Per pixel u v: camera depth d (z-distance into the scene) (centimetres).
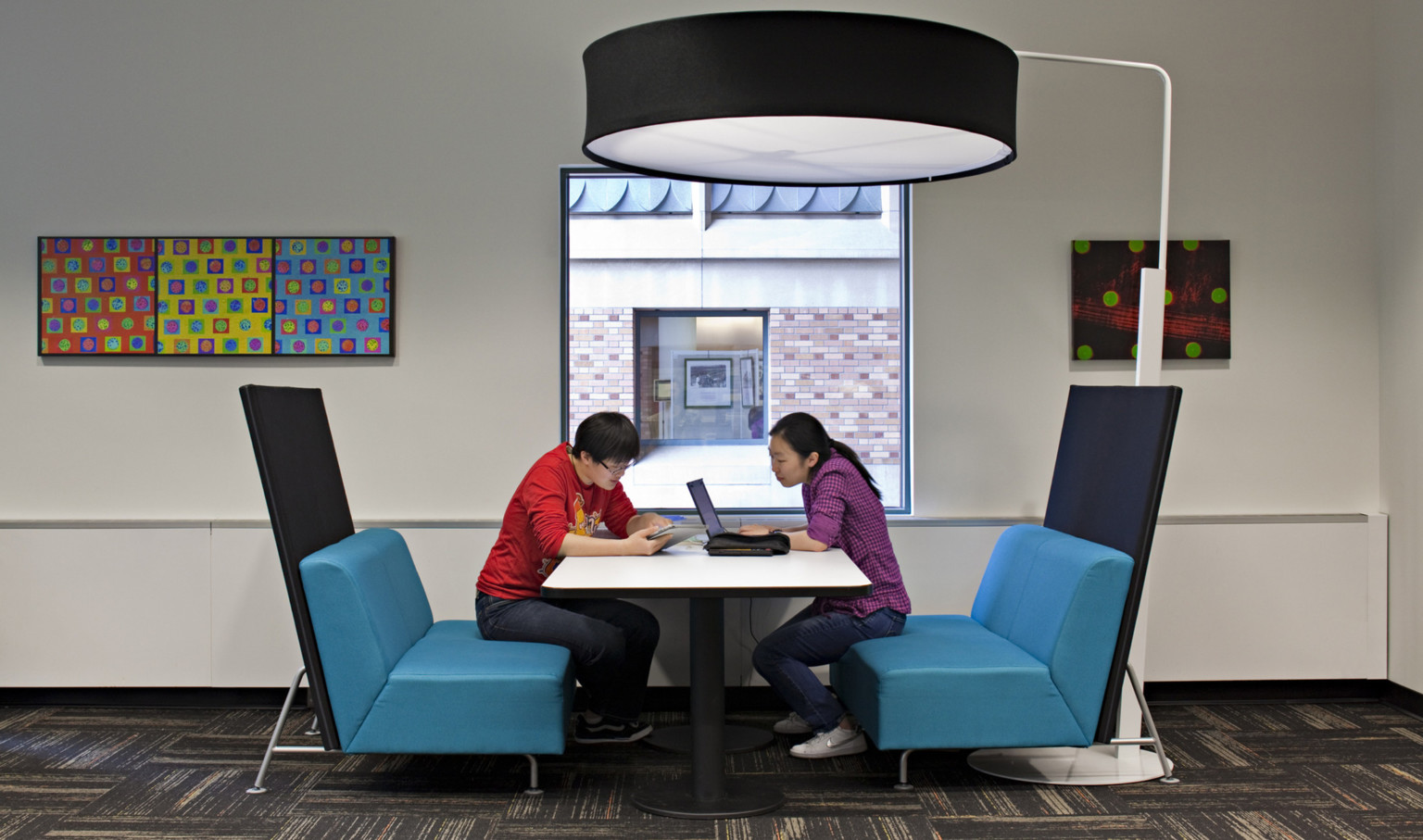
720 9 404
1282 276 412
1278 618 406
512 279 408
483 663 306
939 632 342
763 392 424
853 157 276
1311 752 349
